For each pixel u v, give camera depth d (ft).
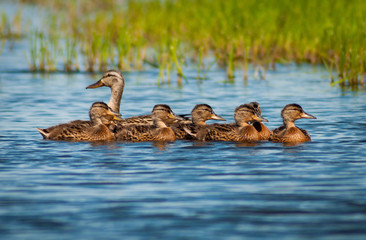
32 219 32.24
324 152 48.39
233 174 41.29
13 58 111.96
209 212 33.17
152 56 110.73
